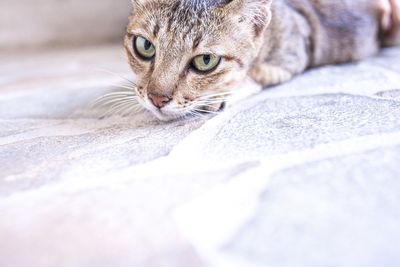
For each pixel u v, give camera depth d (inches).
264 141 11.2
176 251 8.2
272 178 9.6
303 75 17.0
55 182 10.1
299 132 11.5
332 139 10.9
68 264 8.0
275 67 15.8
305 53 17.0
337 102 13.3
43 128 13.3
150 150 11.2
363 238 8.2
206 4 13.4
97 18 32.7
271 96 14.6
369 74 16.1
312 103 13.5
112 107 14.9
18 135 12.8
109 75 19.7
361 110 12.5
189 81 13.3
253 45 14.3
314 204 8.8
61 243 8.4
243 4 13.4
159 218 8.8
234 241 8.3
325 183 9.4
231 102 14.1
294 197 9.0
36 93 17.2
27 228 8.8
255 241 8.2
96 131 12.9
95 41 33.1
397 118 11.8
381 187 9.2
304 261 7.7
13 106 15.6
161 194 9.4
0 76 20.8
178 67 13.1
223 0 13.8
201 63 13.4
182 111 13.3
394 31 20.6
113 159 10.9
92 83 18.2
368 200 8.9
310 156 10.3
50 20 31.7
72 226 8.8
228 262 7.8
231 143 11.2
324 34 17.7
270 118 12.6
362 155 10.2
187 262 7.9
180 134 12.1
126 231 8.6
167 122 13.2
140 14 13.8
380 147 10.4
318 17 17.6
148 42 13.6
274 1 15.8
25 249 8.3
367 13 18.9
